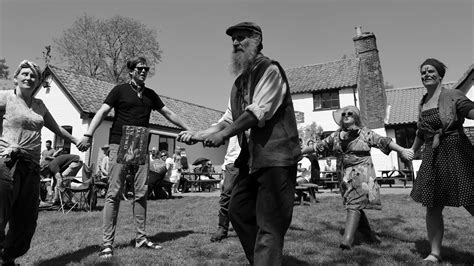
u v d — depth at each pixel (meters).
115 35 34.94
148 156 4.35
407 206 7.87
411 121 21.06
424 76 3.71
